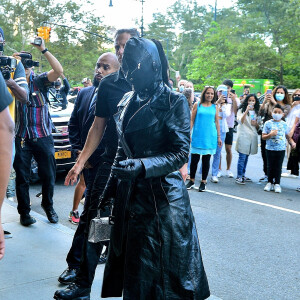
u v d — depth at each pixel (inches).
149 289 89.9
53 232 184.4
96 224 105.4
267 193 296.4
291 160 332.2
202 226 216.4
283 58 1320.1
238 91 1228.5
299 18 1312.7
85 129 153.1
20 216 191.9
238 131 323.9
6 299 125.3
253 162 428.8
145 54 91.0
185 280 90.7
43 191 195.6
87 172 149.6
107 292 99.1
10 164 69.8
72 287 122.7
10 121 69.5
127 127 92.7
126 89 121.3
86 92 161.6
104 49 1875.0
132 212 92.0
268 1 1354.6
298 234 206.8
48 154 189.8
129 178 85.3
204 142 290.5
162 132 91.5
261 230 211.9
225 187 313.1
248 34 1433.3
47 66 1739.7
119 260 97.3
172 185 92.8
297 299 140.9
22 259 154.5
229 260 172.2
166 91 92.5
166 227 90.4
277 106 293.0
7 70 136.9
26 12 1806.1
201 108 290.8
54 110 305.7
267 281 153.9
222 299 137.9
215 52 1439.5
